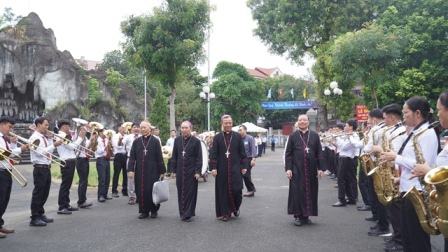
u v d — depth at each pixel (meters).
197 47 19.47
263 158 30.41
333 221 7.84
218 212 8.00
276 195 11.40
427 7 18.73
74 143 8.84
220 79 40.94
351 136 9.43
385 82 16.64
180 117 42.03
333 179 15.36
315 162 7.65
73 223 7.79
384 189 5.16
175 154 8.36
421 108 4.41
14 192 12.51
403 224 4.47
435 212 3.46
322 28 26.53
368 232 6.84
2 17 38.22
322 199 10.66
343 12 26.03
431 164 4.17
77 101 34.50
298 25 26.88
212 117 40.56
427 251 4.21
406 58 18.45
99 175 10.43
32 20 37.19
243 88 40.53
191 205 8.02
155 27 19.27
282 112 51.62
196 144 8.21
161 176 8.45
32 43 33.53
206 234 6.84
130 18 20.09
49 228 7.38
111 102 36.34
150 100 41.59
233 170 8.06
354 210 9.03
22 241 6.46
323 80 25.16
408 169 4.40
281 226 7.41
